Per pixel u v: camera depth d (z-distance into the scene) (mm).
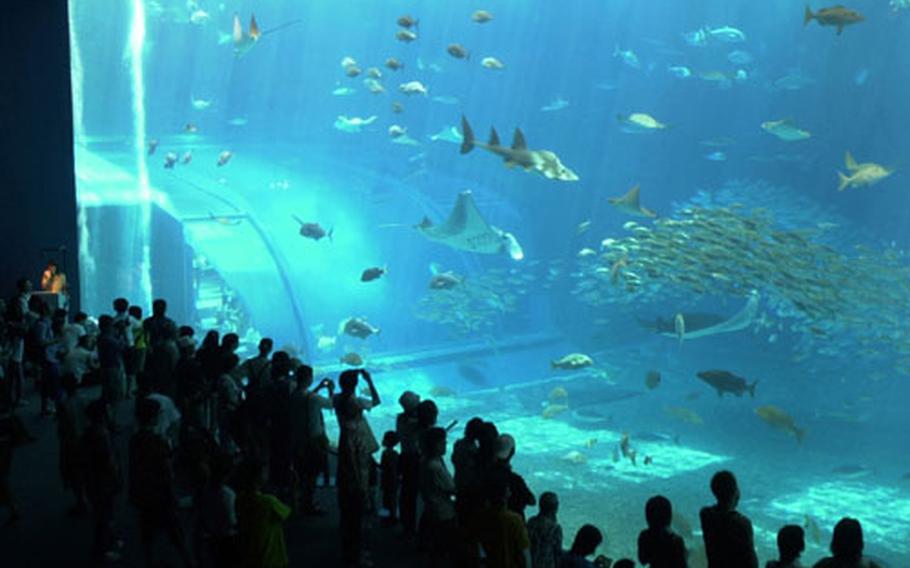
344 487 6188
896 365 27125
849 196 43219
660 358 33406
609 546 14969
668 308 36844
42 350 10578
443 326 35750
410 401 6926
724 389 17828
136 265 27391
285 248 36844
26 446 9398
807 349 29297
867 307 26703
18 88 15758
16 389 11055
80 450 6281
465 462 6211
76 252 16469
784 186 42469
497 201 46875
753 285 26906
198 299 32094
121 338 11539
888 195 41719
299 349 30219
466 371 30781
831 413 25781
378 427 22953
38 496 7812
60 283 14500
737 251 26812
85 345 11000
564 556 5211
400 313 36844
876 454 21828
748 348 34375
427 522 6531
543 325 37938
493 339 33594
